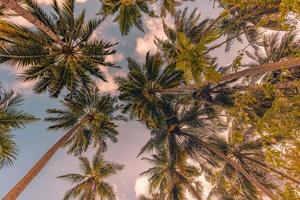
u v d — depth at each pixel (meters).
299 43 14.90
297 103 9.62
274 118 9.62
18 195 10.92
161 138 17.66
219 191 18.80
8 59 12.18
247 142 16.34
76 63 15.58
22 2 13.21
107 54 15.34
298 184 9.28
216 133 18.17
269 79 13.79
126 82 16.48
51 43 14.45
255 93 11.83
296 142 8.82
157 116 16.56
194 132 18.48
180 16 18.98
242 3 10.34
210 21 18.52
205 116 17.78
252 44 17.95
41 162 12.84
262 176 15.69
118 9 19.78
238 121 11.48
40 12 13.77
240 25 15.88
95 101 18.47
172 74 16.78
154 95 17.44
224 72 15.90
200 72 10.64
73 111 18.20
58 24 14.38
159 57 16.50
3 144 11.54
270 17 10.31
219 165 18.64
